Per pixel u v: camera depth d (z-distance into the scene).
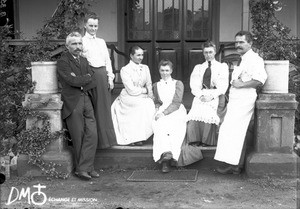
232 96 5.27
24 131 5.33
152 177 5.26
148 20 8.76
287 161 5.11
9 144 5.45
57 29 5.75
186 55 8.77
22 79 5.98
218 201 4.55
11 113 5.79
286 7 8.41
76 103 5.17
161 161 5.32
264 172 5.14
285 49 5.54
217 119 5.43
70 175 5.36
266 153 5.19
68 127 5.27
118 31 8.76
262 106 5.12
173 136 5.39
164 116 5.50
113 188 4.96
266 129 5.18
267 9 5.77
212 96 5.49
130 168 5.61
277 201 4.54
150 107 5.71
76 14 5.79
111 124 5.57
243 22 6.03
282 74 5.16
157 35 8.78
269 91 5.20
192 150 5.45
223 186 4.97
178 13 8.71
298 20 8.39
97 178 5.31
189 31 8.73
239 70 5.21
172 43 8.78
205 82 5.61
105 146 5.51
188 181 5.12
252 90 5.19
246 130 5.21
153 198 4.64
